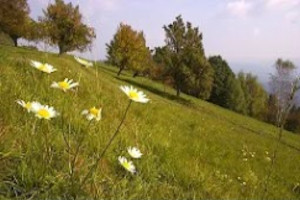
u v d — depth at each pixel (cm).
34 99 475
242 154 1744
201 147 1140
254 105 9662
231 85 9181
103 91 957
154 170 476
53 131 405
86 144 429
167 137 845
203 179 554
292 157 2847
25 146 358
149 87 7112
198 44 7050
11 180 320
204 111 6469
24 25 5053
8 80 532
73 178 328
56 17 3906
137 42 6366
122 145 511
